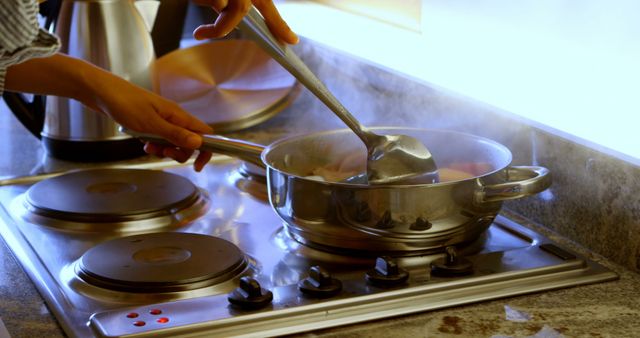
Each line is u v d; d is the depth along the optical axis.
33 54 0.69
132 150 1.31
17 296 0.84
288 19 1.69
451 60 1.29
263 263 0.92
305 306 0.77
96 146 1.28
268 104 1.45
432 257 0.90
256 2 0.87
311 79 0.90
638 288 0.85
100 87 1.04
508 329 0.75
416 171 0.93
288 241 0.98
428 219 0.86
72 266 0.90
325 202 0.87
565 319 0.78
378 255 0.91
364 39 1.49
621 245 0.91
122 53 1.28
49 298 0.82
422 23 1.39
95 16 1.26
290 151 1.03
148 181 1.15
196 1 0.89
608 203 0.92
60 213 1.03
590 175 0.95
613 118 0.99
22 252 0.94
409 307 0.79
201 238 0.95
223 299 0.79
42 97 1.32
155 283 0.83
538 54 1.08
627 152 0.92
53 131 1.30
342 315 0.77
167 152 1.09
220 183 1.21
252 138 1.41
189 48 1.58
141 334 0.72
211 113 1.44
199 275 0.85
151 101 1.05
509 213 1.08
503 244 0.96
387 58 1.35
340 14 1.73
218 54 1.57
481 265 0.87
